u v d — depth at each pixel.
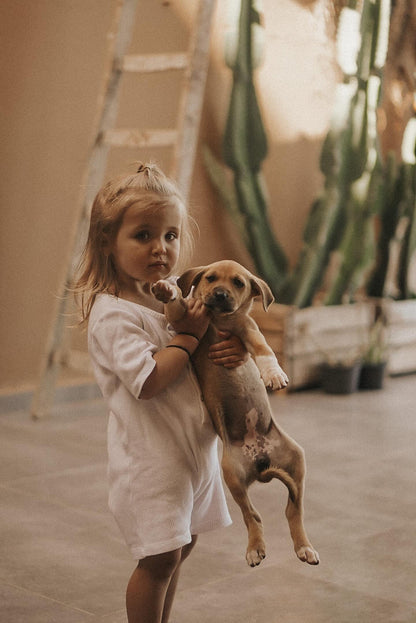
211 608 2.78
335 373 6.53
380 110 7.89
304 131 7.50
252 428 1.98
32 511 3.71
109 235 2.01
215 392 1.97
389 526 3.63
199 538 3.43
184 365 1.95
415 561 3.23
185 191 5.21
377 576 3.08
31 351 5.80
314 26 7.45
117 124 6.20
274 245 6.88
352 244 7.06
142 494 1.95
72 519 3.62
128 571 3.08
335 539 3.46
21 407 5.64
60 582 2.96
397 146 7.98
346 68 6.98
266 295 1.95
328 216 6.88
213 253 6.85
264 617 2.72
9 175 5.61
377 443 5.09
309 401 6.29
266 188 7.21
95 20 5.96
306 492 4.09
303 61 7.41
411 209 7.59
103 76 5.70
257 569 3.12
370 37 6.96
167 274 2.01
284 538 3.45
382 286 7.57
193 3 6.57
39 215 5.78
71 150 5.91
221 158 6.84
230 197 6.78
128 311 2.01
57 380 5.92
